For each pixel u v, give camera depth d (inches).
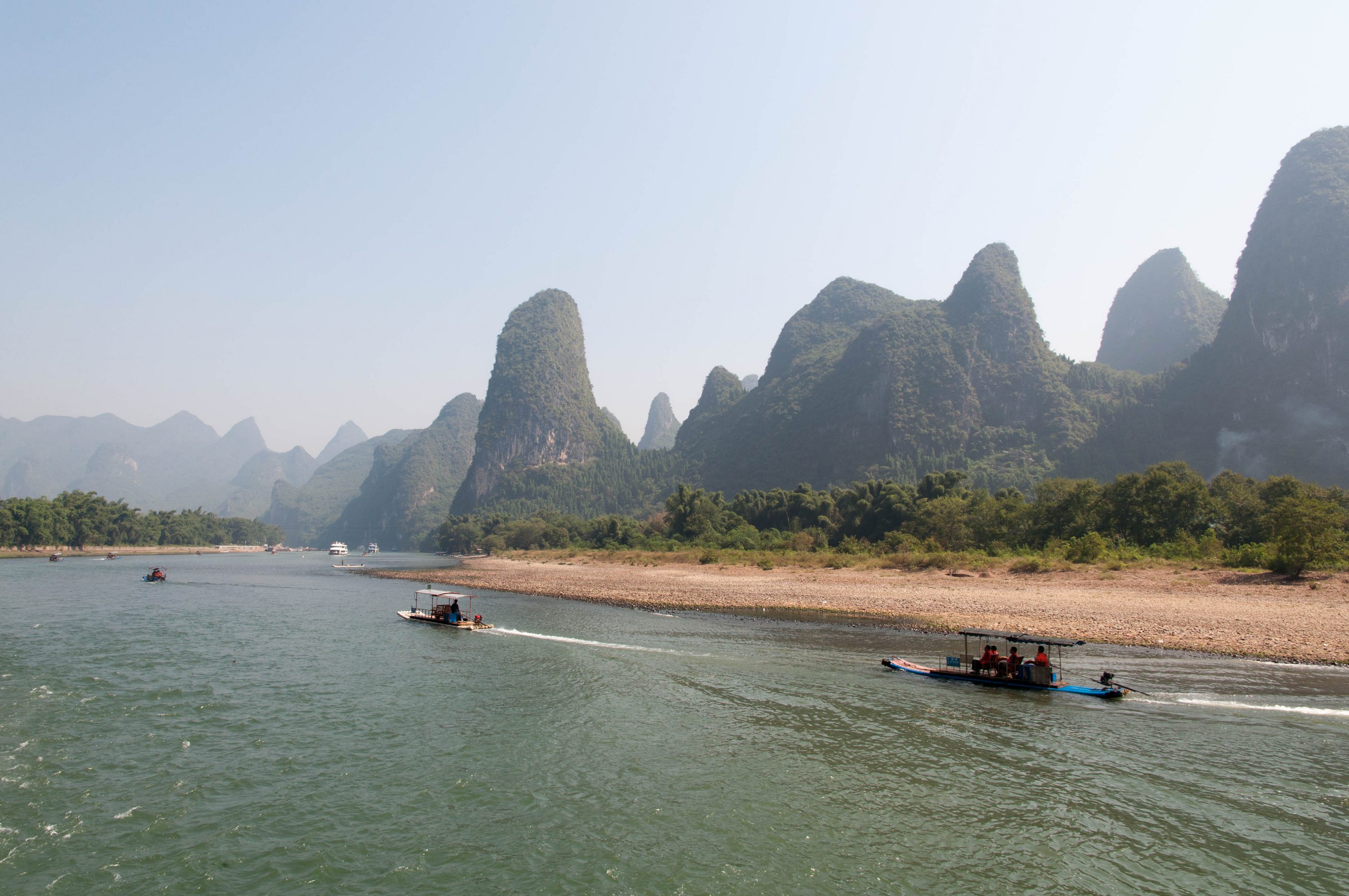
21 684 975.6
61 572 3649.1
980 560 2353.6
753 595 1927.9
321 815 555.8
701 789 598.2
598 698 877.8
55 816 557.0
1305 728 727.7
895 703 843.4
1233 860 474.6
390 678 998.4
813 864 474.9
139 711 837.8
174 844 511.2
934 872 464.4
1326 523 1651.1
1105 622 1317.7
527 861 482.6
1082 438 7052.2
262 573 3816.4
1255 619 1284.4
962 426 7642.7
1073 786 592.1
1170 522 2554.1
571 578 2741.1
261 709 845.8
